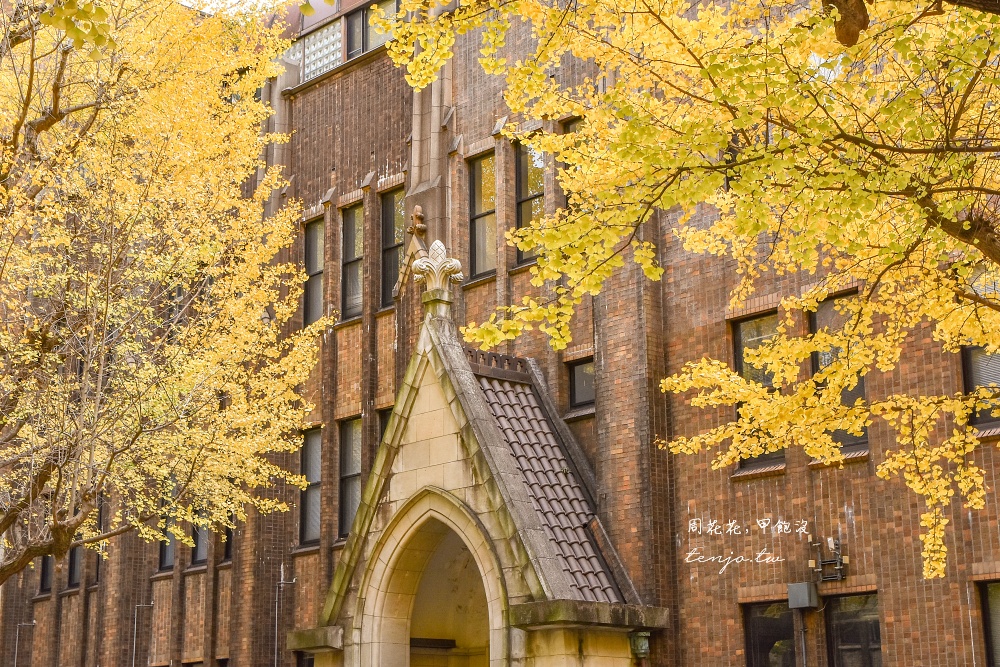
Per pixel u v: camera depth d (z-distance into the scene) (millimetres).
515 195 20922
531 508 16016
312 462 24609
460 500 16453
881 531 15195
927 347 15211
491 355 18672
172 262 20625
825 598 15695
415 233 21562
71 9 9383
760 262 17094
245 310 22000
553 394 18953
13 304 19500
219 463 21047
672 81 12984
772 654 16094
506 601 15562
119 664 27641
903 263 11914
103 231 20141
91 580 30156
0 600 32312
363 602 17453
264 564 24062
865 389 15789
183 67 20938
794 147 10211
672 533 17328
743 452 12570
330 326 23734
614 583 16750
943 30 10805
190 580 26312
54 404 19547
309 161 25859
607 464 17812
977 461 14500
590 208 11945
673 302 18062
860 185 10070
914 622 14656
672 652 16703
